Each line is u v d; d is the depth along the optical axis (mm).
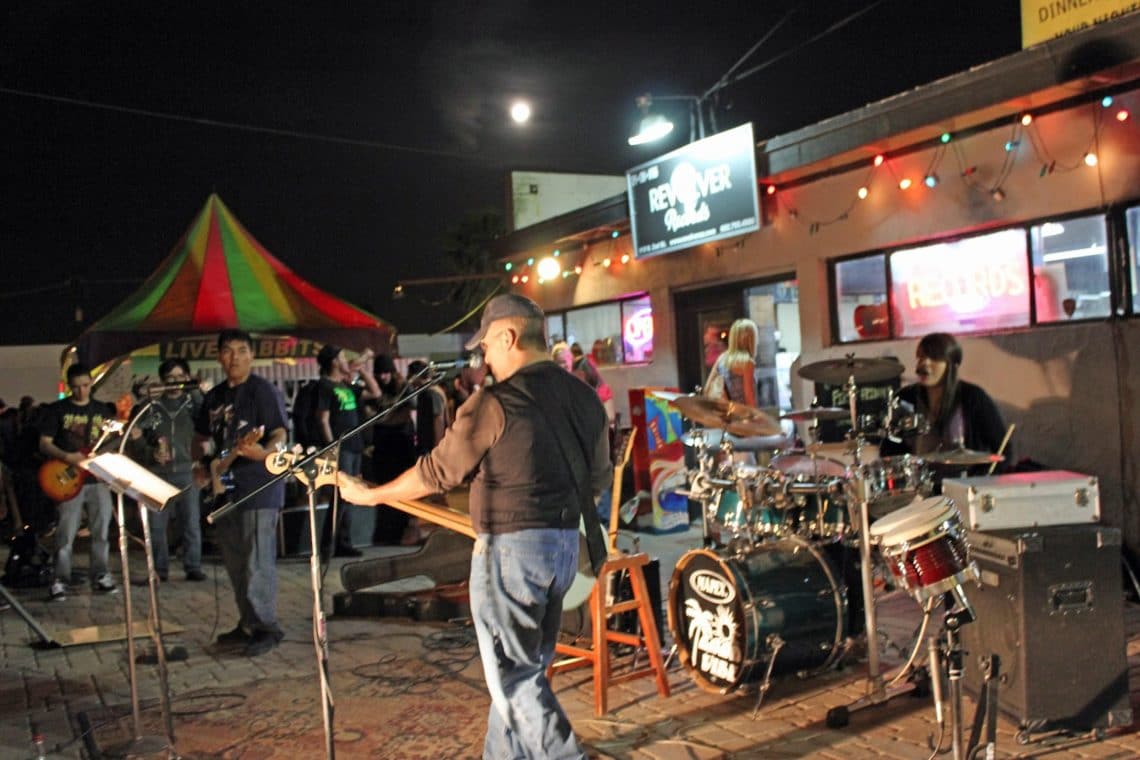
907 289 7824
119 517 4297
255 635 5859
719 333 10062
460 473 3338
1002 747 3875
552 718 3326
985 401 5855
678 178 9469
